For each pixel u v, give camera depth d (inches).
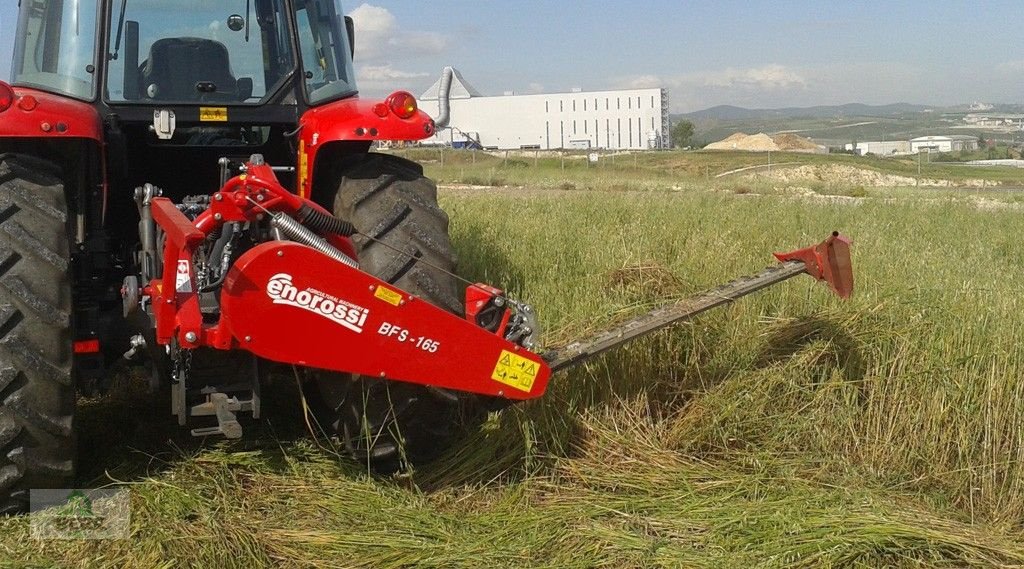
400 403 129.0
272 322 111.6
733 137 4621.1
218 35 156.4
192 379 125.7
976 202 597.9
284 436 150.6
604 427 152.1
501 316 133.0
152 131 159.5
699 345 166.4
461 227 308.7
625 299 182.1
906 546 115.1
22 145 142.9
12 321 119.0
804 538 115.8
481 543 118.3
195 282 116.3
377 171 140.1
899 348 158.4
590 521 123.6
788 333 169.5
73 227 140.6
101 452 143.3
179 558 111.7
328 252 119.0
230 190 116.8
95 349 132.0
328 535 118.6
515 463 143.2
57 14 151.3
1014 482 135.6
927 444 146.1
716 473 139.0
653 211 372.5
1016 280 222.1
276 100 158.7
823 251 142.5
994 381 145.5
